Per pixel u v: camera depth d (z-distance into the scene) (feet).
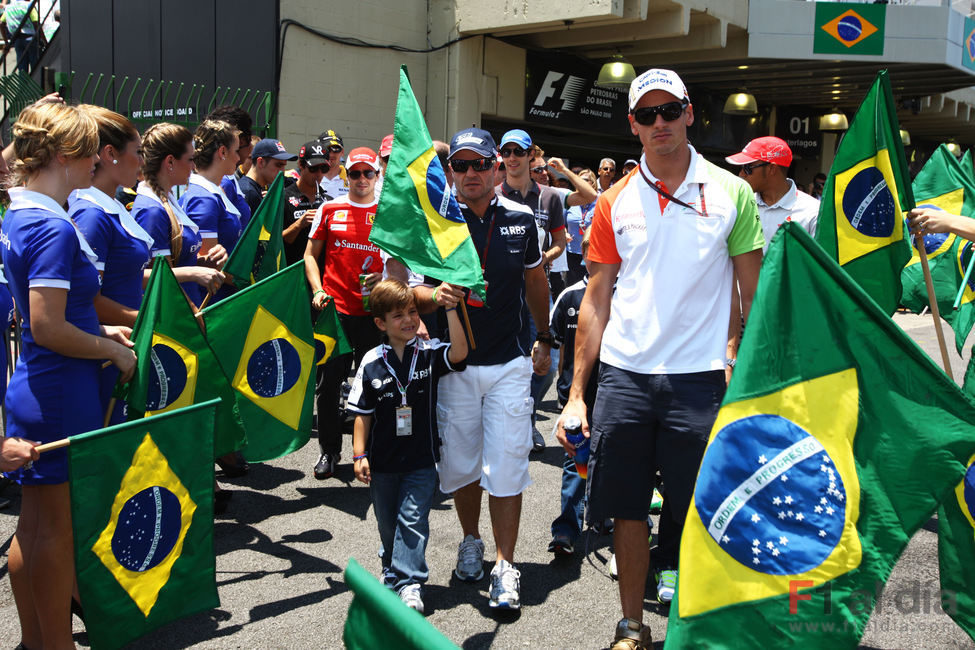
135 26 35.22
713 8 36.86
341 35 32.55
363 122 33.88
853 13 40.06
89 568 8.90
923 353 7.64
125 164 10.28
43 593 9.03
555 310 14.21
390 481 11.57
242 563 12.70
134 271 10.47
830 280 7.79
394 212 11.21
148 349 10.34
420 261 11.13
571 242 26.68
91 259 9.28
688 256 9.30
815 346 7.82
